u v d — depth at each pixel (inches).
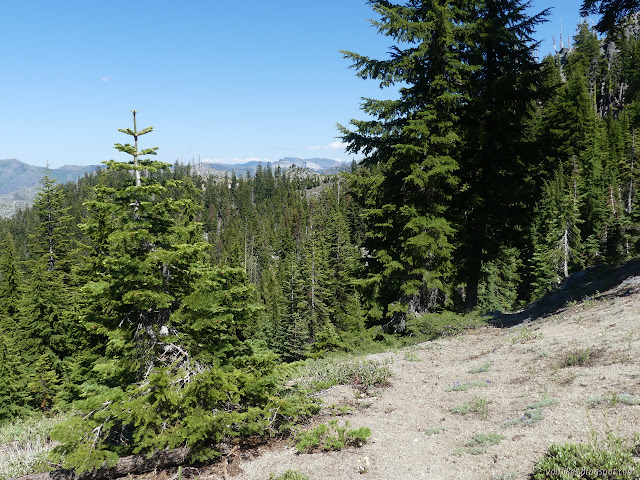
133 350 327.6
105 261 306.0
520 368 415.2
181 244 329.7
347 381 485.7
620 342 389.1
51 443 408.8
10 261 1505.9
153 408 302.5
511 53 678.5
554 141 676.1
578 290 691.4
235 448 340.2
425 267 663.8
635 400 268.8
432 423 345.4
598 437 241.9
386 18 630.5
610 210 1800.0
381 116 679.1
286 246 4269.2
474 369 454.0
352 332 738.2
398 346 645.3
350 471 285.3
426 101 647.8
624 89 3649.1
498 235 716.0
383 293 721.0
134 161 330.3
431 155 624.7
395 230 688.4
